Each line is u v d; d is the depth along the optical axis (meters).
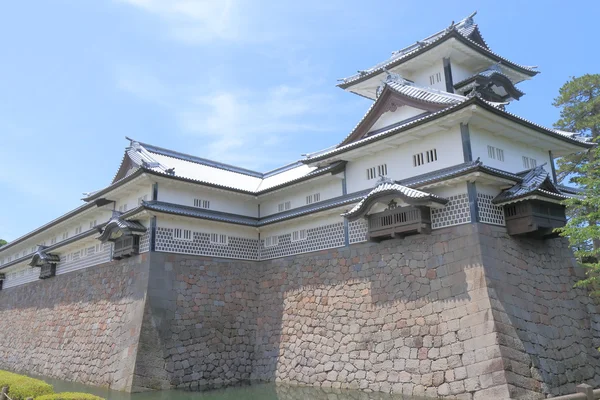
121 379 22.44
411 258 20.20
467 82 24.86
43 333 32.34
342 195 24.69
